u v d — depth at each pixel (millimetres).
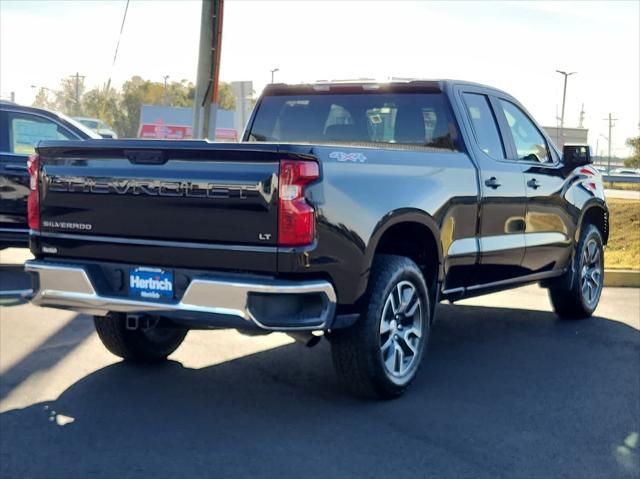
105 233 4848
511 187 6414
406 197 5113
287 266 4340
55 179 5012
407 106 6301
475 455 4336
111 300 4770
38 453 4227
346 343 4887
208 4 12234
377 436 4570
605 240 8258
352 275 4656
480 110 6469
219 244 4477
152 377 5609
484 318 7957
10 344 6375
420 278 5293
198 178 4492
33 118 9203
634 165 74938
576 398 5363
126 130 68125
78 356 6082
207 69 12383
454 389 5504
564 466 4227
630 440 4621
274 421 4785
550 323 7750
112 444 4375
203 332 6969
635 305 8820
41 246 5141
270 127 6914
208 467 4090
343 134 6594
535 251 6844
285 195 4320
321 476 4008
